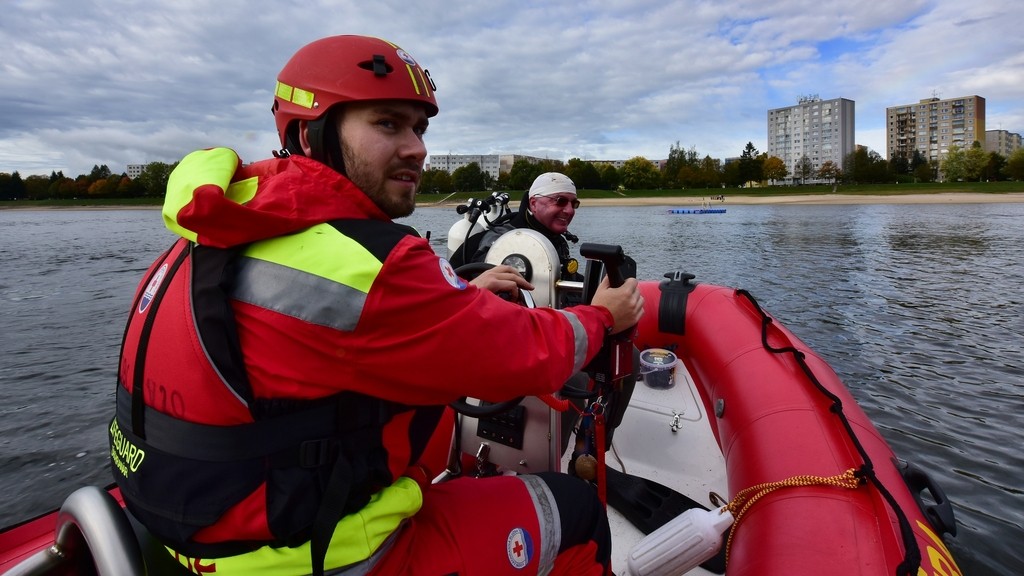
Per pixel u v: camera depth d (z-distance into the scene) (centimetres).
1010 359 609
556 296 184
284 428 87
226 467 85
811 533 154
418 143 106
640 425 285
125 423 95
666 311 375
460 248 282
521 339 98
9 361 685
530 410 182
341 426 89
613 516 216
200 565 91
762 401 239
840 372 579
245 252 88
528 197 321
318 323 84
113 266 1560
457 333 89
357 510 94
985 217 3189
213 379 84
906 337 702
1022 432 444
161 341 89
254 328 85
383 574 96
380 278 84
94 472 434
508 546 110
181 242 102
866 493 163
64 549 104
